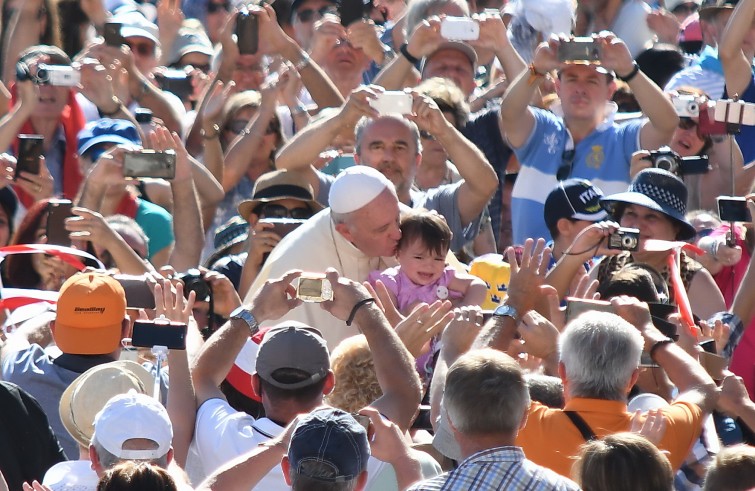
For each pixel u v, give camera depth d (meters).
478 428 15.45
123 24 36.44
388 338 17.98
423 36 31.05
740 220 23.98
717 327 20.98
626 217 24.62
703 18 34.06
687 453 17.31
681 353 18.39
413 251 22.47
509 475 15.28
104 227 23.48
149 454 15.76
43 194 27.27
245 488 15.95
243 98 31.45
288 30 40.00
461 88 31.88
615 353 17.16
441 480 15.41
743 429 20.53
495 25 31.56
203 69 39.69
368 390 18.09
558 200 24.88
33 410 18.33
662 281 21.67
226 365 18.38
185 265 26.59
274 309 18.70
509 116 28.62
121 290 19.50
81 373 19.38
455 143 25.83
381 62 34.88
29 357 19.69
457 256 26.62
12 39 35.53
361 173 22.48
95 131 29.19
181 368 17.97
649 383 20.09
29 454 18.09
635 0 37.44
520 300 19.14
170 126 33.94
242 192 30.38
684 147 29.95
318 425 14.80
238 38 32.66
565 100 28.89
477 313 19.55
